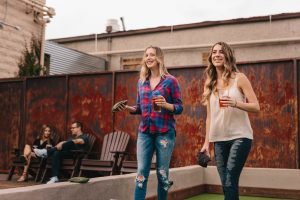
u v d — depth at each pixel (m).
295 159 6.28
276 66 6.59
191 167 5.79
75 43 17.09
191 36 14.97
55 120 8.58
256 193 5.83
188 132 7.21
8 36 10.66
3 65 10.48
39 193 3.20
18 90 9.11
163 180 3.45
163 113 3.44
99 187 3.88
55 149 7.46
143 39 15.85
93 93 8.24
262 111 6.60
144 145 3.48
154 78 3.57
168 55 15.39
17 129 9.01
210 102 3.35
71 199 3.53
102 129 8.06
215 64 3.32
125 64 16.11
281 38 13.33
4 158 9.11
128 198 4.32
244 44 13.94
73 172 7.43
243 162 3.19
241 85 3.24
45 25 11.79
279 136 6.44
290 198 5.60
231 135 3.21
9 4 10.70
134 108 3.62
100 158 7.86
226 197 3.17
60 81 8.63
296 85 6.37
